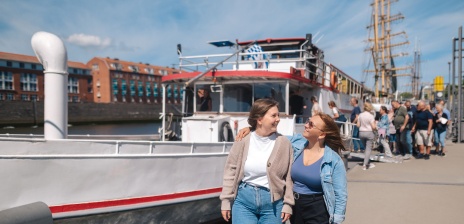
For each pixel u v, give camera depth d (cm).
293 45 1078
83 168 449
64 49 473
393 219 533
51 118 467
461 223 508
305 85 950
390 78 5631
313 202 313
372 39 5672
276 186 307
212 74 809
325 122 314
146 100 10338
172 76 873
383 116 1094
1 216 381
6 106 5256
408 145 1132
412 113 1270
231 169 325
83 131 5072
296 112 912
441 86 2552
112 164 469
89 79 9338
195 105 874
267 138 315
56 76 467
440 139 1162
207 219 600
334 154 309
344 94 1452
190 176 553
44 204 418
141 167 494
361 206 601
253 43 934
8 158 406
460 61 1499
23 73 7750
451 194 660
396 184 747
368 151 940
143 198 499
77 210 447
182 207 552
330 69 1206
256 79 816
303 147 331
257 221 320
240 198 317
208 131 731
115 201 474
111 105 7200
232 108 831
